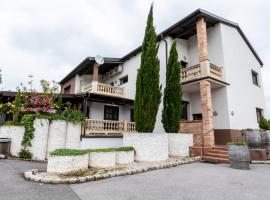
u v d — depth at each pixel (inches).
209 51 555.5
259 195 183.3
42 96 436.8
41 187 200.7
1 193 177.3
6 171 257.6
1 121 482.9
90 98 510.9
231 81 522.0
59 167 257.4
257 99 631.8
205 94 454.9
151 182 229.6
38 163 328.2
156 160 359.3
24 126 374.6
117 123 524.1
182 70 525.0
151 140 364.2
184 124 485.7
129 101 578.2
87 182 228.2
